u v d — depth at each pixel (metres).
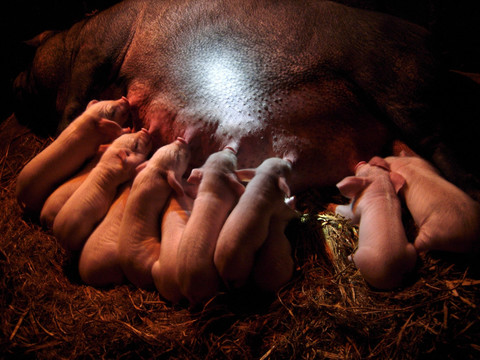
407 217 0.75
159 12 0.99
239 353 0.62
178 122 0.89
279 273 0.69
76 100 1.06
